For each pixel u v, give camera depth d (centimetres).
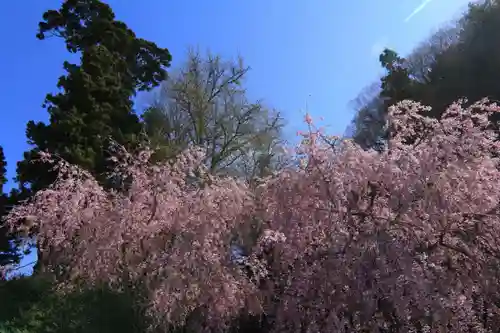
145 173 750
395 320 523
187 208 658
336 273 538
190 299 615
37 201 793
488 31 1541
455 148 562
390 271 511
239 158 2120
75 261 728
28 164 1348
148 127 1869
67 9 1855
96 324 592
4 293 697
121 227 677
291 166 616
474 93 1456
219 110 2127
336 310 534
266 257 638
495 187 554
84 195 758
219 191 668
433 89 1550
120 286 678
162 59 2027
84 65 1614
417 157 551
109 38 1842
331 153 583
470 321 552
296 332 574
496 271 553
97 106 1507
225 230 658
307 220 583
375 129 1395
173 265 616
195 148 768
